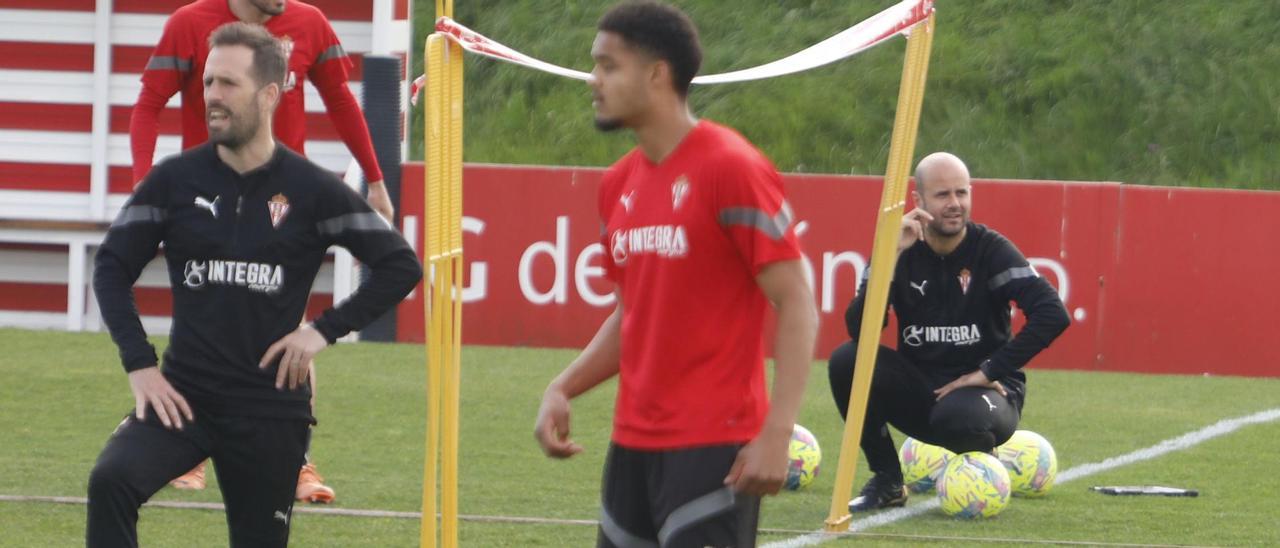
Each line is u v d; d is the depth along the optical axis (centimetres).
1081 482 2664
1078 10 6506
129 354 1510
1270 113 6025
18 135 4219
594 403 3362
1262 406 3534
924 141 5912
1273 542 2189
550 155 5903
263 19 2272
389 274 1562
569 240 4122
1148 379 3916
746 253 1281
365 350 3997
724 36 6475
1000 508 2308
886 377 2364
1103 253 4025
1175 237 4012
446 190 1633
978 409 2319
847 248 4047
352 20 4225
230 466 1546
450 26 1619
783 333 1278
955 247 2369
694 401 1299
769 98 6109
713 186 1280
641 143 1327
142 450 1487
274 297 1532
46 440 2766
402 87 4256
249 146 1532
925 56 2097
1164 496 2539
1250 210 3991
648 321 1320
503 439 2934
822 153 5862
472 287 4141
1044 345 2300
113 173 4225
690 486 1291
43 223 4184
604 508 1372
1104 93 6103
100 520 1470
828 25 6456
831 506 2300
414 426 3034
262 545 1585
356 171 3975
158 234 1543
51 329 4203
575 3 6688
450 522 1661
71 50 4203
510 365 3825
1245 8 6506
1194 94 6116
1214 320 4009
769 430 1266
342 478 2522
